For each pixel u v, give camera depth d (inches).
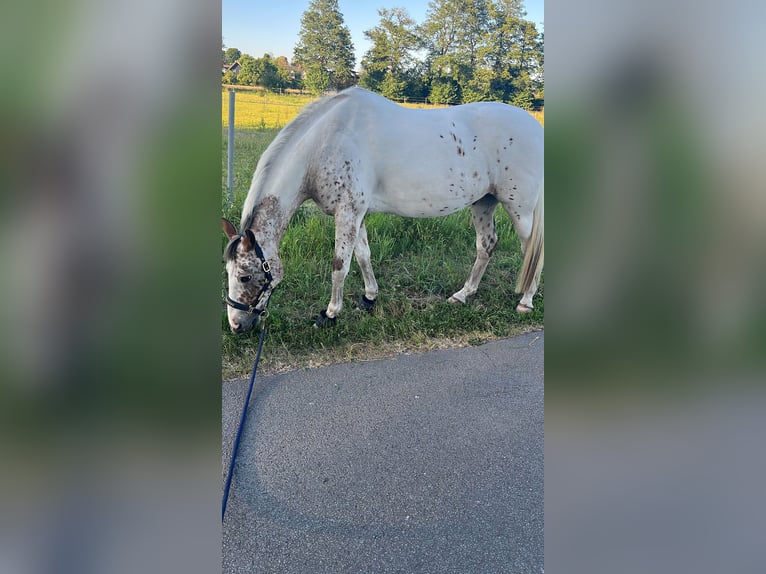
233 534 65.5
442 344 120.3
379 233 159.6
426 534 66.2
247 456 80.2
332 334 119.4
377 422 89.5
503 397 97.8
